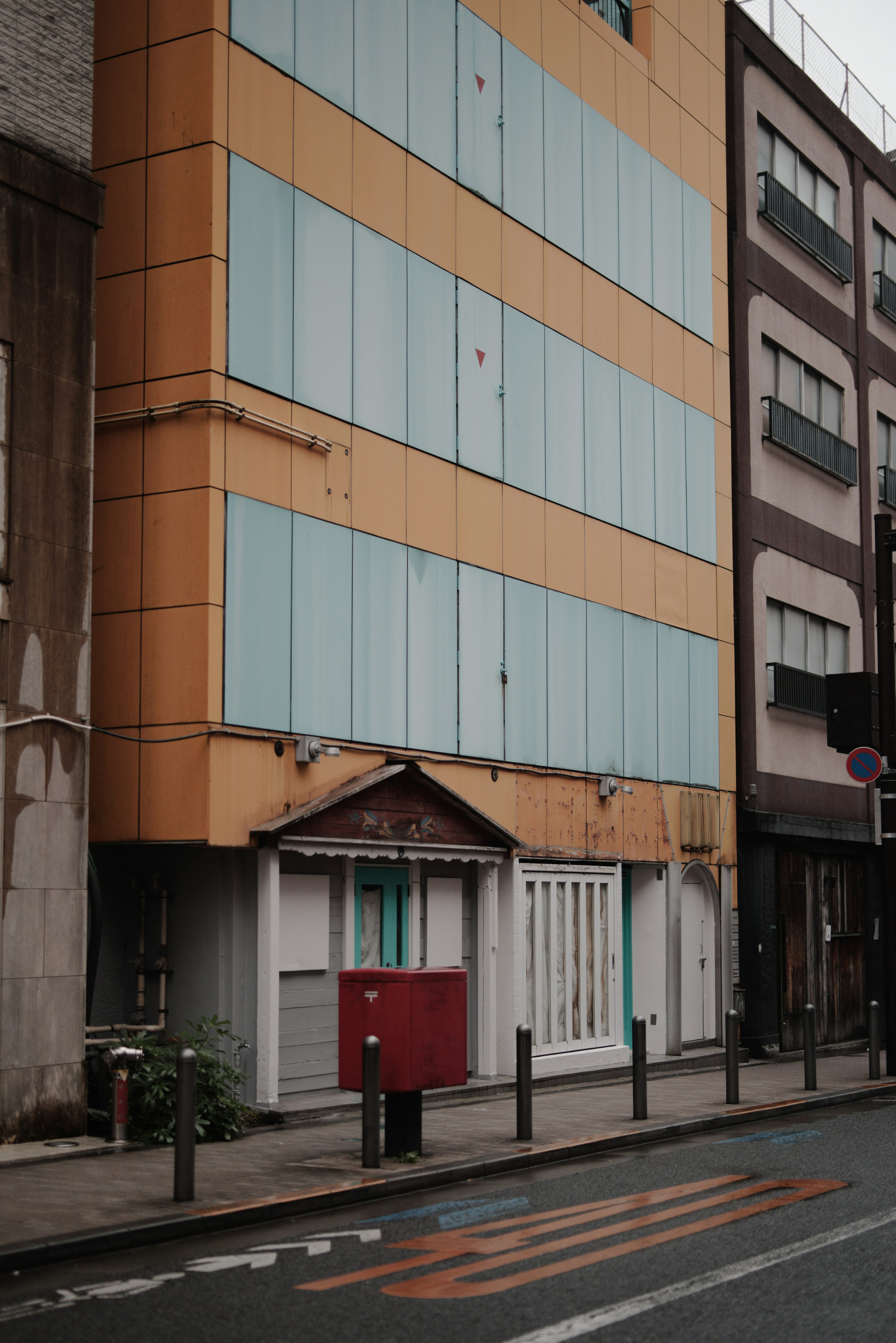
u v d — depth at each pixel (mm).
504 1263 7695
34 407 11609
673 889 20141
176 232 13547
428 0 16578
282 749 13602
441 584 16141
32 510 11516
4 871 11023
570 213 19172
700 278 22406
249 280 13742
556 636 18188
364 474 15062
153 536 13320
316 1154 11008
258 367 13766
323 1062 14078
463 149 17094
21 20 11797
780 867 23141
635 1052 13461
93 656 13508
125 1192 9258
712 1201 9516
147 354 13562
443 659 16078
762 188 24484
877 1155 11750
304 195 14508
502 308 17609
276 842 13125
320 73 14844
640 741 19797
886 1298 7023
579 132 19531
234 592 13266
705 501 22031
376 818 14586
